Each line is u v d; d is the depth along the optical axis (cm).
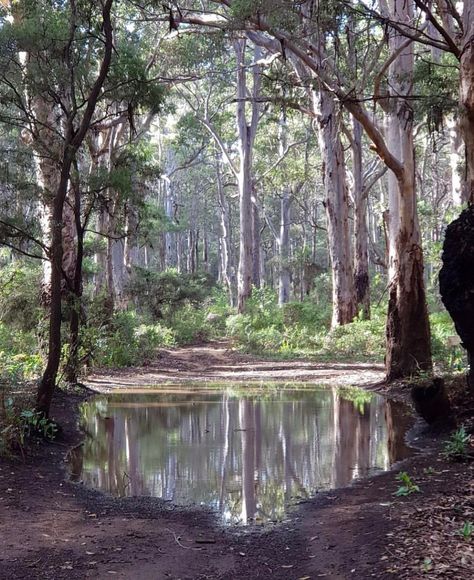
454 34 1296
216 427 1131
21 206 1132
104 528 596
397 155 1775
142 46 2309
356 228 3077
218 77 3809
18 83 1078
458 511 571
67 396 1398
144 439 1030
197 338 3416
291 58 2008
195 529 600
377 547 507
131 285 3138
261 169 4512
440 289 880
